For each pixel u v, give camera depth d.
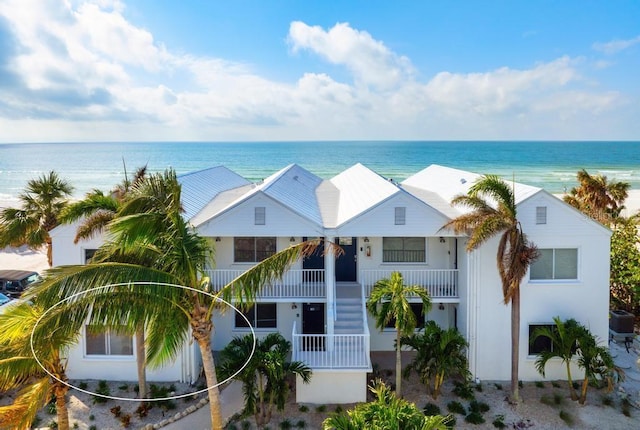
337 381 18.67
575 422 17.33
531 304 20.16
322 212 24.78
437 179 32.16
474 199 18.48
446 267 22.95
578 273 20.11
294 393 19.39
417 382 20.14
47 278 10.91
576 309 20.19
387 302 18.00
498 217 17.41
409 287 18.38
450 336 18.17
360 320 20.98
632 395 19.03
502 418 17.39
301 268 22.50
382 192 22.50
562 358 19.33
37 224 22.80
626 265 26.28
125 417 17.28
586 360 18.02
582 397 18.42
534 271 20.11
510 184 22.41
